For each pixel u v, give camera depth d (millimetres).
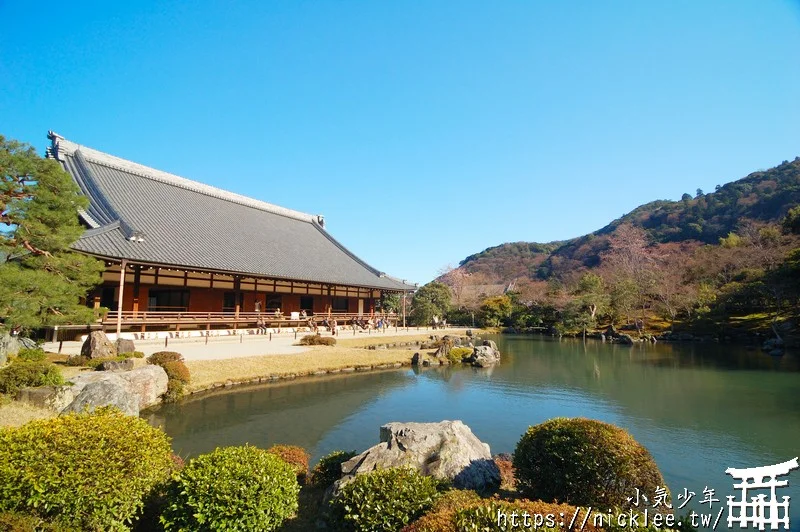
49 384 9219
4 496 4133
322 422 12141
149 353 17828
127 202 26172
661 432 11375
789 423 12156
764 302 36000
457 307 60281
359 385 17266
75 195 13953
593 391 16781
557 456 5676
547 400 15266
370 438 10875
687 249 65000
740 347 30656
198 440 10430
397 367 22125
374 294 44031
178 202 30594
